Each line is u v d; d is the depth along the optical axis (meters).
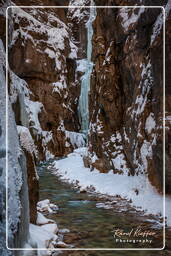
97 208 6.53
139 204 6.52
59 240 4.36
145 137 7.53
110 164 9.95
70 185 9.88
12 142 3.22
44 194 8.28
